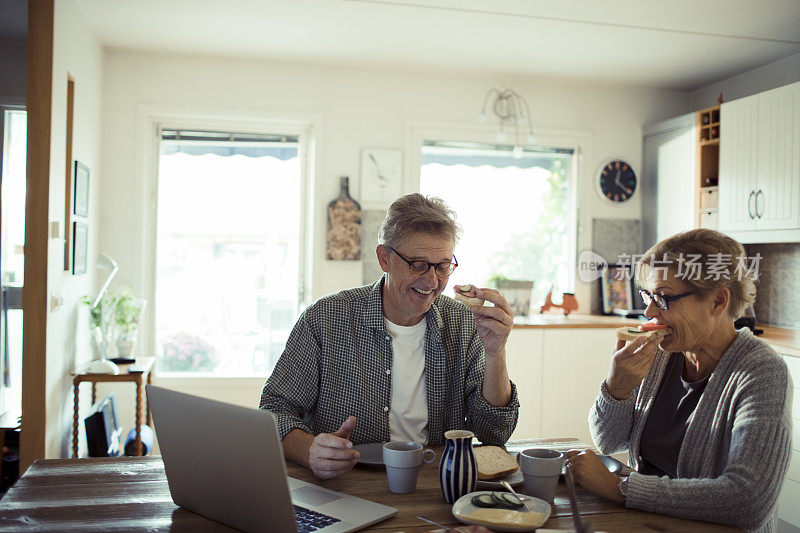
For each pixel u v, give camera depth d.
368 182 4.24
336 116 4.21
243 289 4.25
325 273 4.20
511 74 4.33
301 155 4.27
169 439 1.17
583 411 4.04
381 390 1.69
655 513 1.21
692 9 3.22
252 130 4.20
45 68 2.74
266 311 4.28
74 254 3.21
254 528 1.08
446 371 1.74
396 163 4.27
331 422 1.69
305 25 3.51
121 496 1.27
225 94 4.08
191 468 1.15
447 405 1.76
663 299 1.41
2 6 3.20
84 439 3.71
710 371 1.45
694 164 4.11
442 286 1.61
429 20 3.41
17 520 1.14
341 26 3.51
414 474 1.30
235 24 3.51
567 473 1.18
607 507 1.24
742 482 1.18
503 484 1.29
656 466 1.53
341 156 4.22
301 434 1.50
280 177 4.27
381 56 4.00
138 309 3.55
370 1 3.18
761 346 1.37
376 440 1.68
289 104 4.16
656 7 3.21
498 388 1.62
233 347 4.24
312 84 4.18
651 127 4.54
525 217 4.59
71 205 3.15
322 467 1.33
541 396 3.99
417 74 4.32
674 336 1.43
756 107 3.61
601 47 3.78
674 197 4.30
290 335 1.72
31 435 2.76
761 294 4.08
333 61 4.10
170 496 1.28
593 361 4.06
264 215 4.26
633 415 1.60
